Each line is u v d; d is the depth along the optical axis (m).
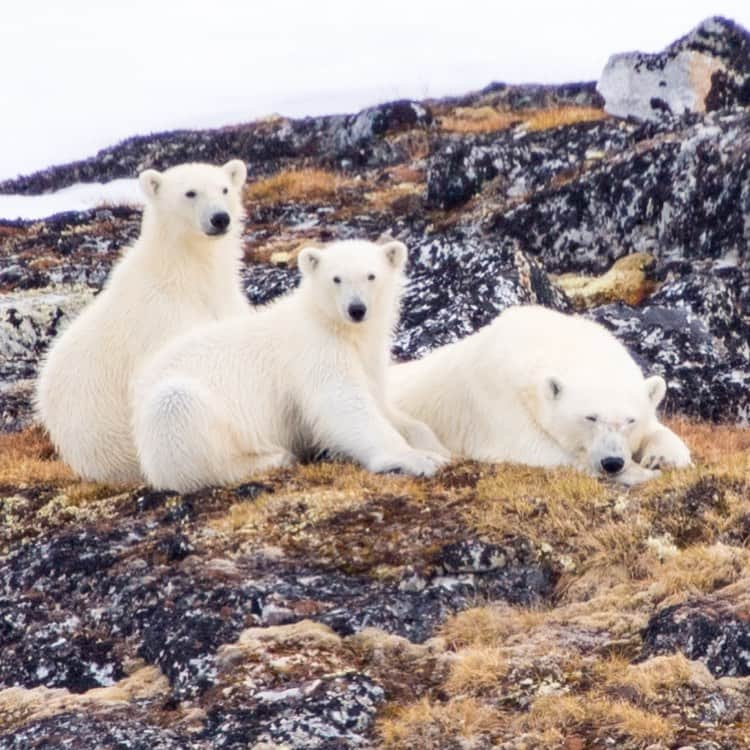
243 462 28.27
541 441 27.00
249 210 65.00
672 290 43.81
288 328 29.08
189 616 22.45
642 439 26.67
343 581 23.38
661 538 23.39
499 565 23.39
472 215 57.91
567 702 19.12
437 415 29.77
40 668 22.80
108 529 26.22
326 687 20.05
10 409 41.06
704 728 18.56
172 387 27.41
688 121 58.91
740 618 20.34
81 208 70.12
